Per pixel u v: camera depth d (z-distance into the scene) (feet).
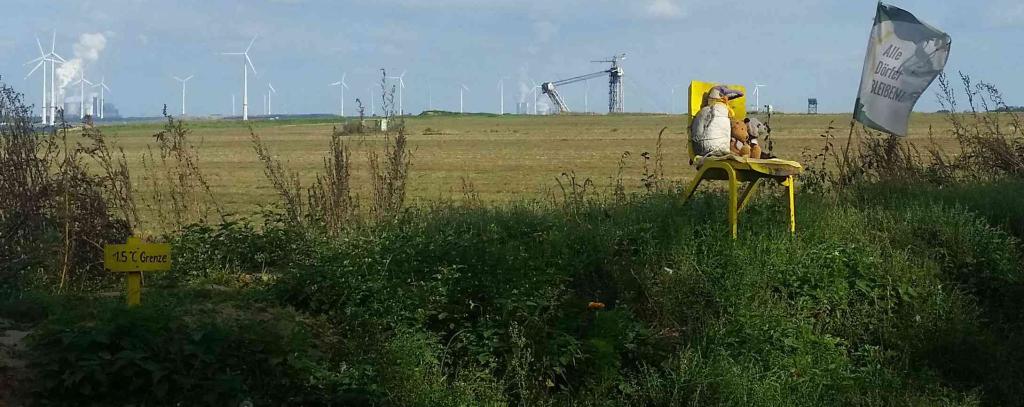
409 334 23.04
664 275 26.09
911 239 29.40
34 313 23.79
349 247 26.89
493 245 26.37
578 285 26.91
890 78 37.83
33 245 27.96
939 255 28.86
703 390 22.93
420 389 21.67
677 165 117.80
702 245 27.30
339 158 34.22
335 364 22.29
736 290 25.71
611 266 26.91
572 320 24.59
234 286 27.73
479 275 24.64
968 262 28.45
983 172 39.55
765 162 28.35
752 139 31.71
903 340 25.70
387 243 26.53
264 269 30.25
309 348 22.07
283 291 25.58
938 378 24.89
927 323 25.85
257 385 20.79
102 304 23.17
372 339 22.82
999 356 25.23
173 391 20.04
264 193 78.89
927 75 37.63
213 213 56.24
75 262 28.73
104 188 34.06
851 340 25.95
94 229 29.45
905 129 37.93
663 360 24.02
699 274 26.08
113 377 19.79
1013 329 26.78
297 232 31.35
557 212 32.48
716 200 31.96
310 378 21.08
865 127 44.01
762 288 26.14
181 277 28.66
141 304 22.18
